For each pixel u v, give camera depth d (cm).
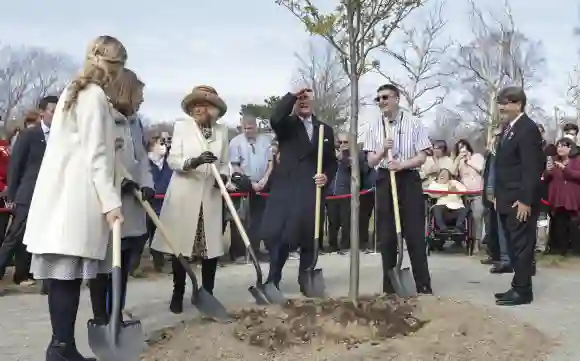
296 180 645
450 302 565
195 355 434
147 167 512
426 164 1091
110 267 423
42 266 389
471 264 909
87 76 402
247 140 970
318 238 634
